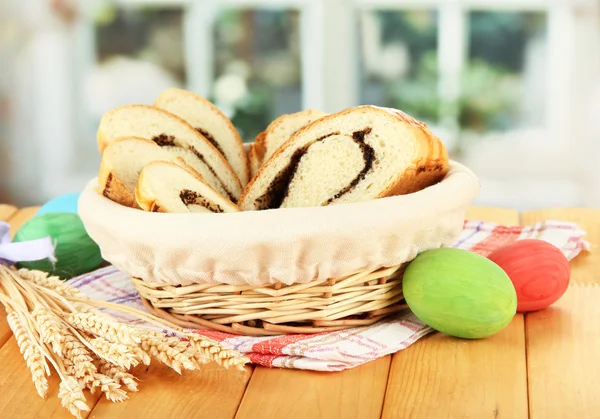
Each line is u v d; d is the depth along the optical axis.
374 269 0.70
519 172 1.90
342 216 0.66
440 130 1.90
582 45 1.80
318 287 0.69
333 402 0.63
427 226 0.69
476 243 0.85
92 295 0.77
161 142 0.78
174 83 1.93
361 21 1.85
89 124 1.97
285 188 0.76
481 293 0.68
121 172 0.73
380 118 0.72
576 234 0.85
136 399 0.64
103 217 0.69
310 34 1.87
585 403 0.62
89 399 0.64
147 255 0.68
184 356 0.63
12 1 1.88
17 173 1.99
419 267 0.70
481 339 0.70
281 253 0.66
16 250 0.77
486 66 1.85
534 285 0.72
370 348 0.68
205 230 0.66
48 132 1.97
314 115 0.82
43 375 0.63
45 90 1.94
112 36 1.91
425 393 0.64
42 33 1.90
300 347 0.67
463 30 1.82
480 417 0.61
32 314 0.67
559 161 1.88
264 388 0.65
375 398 0.63
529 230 0.87
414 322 0.71
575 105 1.84
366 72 1.88
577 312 0.73
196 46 1.91
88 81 1.94
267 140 0.82
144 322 0.72
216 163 0.79
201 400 0.64
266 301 0.69
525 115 1.87
